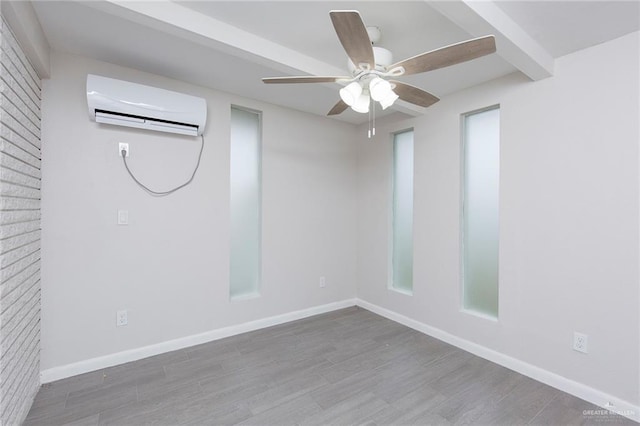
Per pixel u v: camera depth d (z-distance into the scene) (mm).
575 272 2094
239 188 3158
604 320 1969
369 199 3789
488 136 2695
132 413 1878
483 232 2715
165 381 2219
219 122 2900
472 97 2705
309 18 1804
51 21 1847
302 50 2146
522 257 2369
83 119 2291
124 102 2240
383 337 2998
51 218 2178
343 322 3381
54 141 2186
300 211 3494
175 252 2688
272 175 3281
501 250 2498
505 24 1710
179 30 1717
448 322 2896
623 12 1679
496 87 2539
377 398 2043
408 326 3264
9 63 1563
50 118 2172
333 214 3760
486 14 1589
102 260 2373
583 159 2059
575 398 2055
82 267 2297
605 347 1962
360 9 1708
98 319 2361
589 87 2029
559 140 2170
